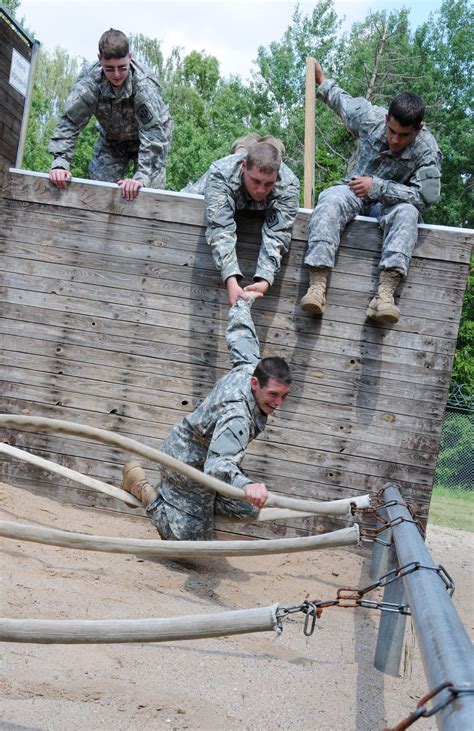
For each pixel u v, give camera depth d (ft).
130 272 20.99
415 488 19.72
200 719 9.86
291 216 19.60
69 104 21.61
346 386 20.04
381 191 19.43
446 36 129.29
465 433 56.49
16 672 10.33
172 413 20.67
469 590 21.81
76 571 15.08
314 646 13.47
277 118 133.18
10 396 21.31
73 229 21.27
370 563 19.67
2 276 21.50
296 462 20.13
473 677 5.74
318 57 140.46
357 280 20.06
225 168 19.20
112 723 9.43
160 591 14.89
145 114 21.81
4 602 12.51
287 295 20.27
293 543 11.22
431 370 19.81
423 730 10.59
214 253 19.08
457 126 120.57
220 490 12.33
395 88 123.95
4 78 22.20
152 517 17.17
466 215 119.44
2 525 10.19
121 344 20.95
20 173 21.53
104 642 8.27
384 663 12.58
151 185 22.08
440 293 19.77
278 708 10.59
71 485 20.97
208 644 12.57
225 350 20.57
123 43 20.83
